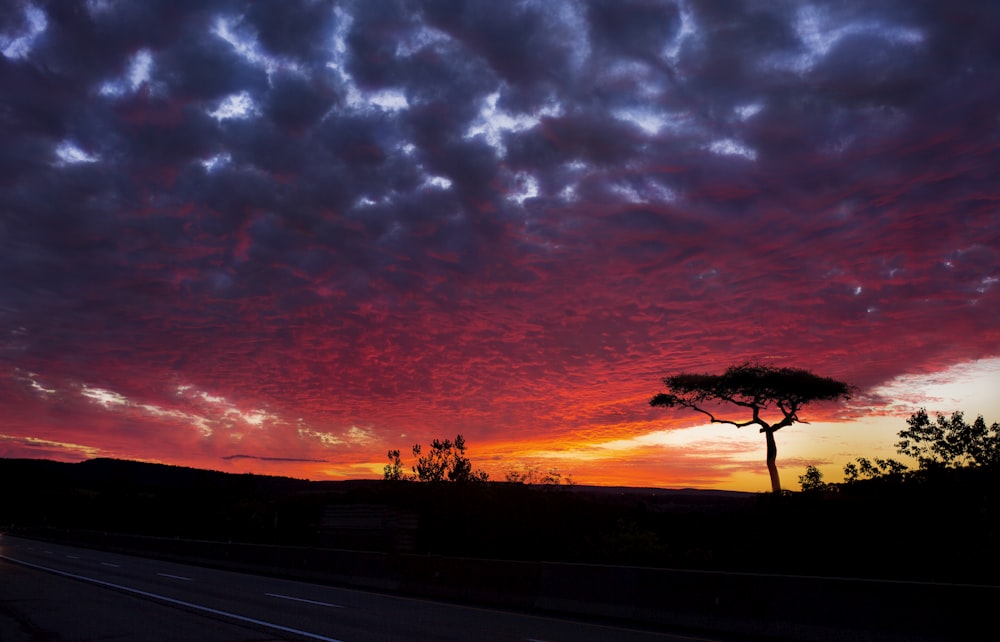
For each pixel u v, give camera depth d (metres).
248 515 51.97
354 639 11.30
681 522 32.81
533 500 37.72
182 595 17.64
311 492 49.31
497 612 16.28
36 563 27.75
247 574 27.75
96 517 74.19
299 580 25.20
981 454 23.23
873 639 11.28
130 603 15.52
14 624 12.13
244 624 12.67
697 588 13.95
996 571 19.34
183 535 53.34
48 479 108.31
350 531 37.97
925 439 24.52
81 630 11.61
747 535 27.42
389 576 22.12
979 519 22.08
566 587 16.64
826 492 26.02
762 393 47.56
